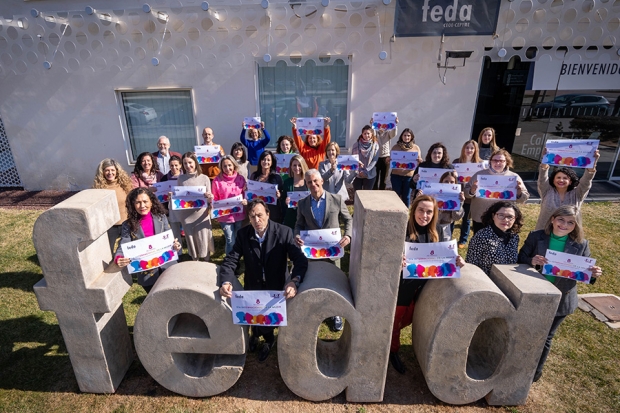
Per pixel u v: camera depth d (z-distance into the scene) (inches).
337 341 160.9
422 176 218.5
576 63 327.0
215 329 131.0
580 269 131.5
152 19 304.7
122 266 137.8
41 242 123.0
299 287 131.0
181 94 337.7
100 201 129.0
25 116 339.9
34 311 192.2
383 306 126.9
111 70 324.8
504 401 138.9
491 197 202.5
